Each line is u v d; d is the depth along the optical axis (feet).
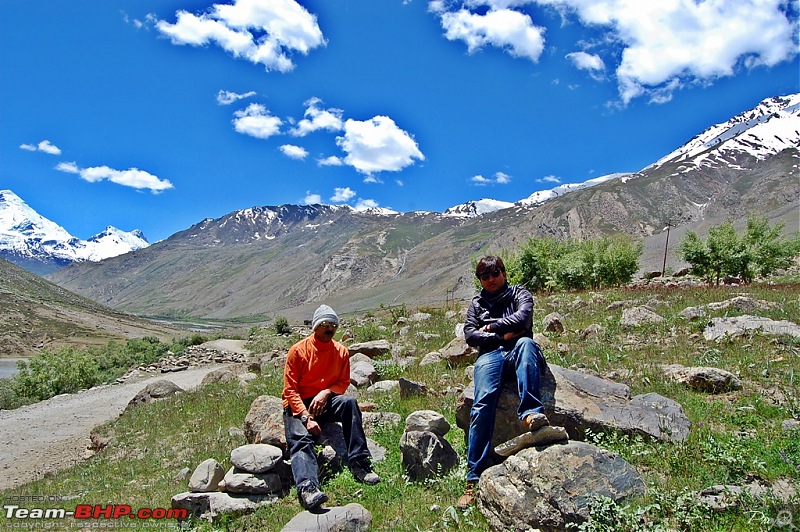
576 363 29.50
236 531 17.33
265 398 24.53
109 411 61.41
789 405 20.18
